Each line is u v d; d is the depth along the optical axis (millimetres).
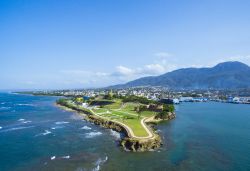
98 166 62844
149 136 87188
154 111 169500
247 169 61938
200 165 64312
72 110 199750
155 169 61031
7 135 100250
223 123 133000
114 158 69438
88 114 164250
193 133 104688
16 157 70812
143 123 119438
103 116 145625
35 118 153125
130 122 121500
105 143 86250
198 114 176875
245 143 87375
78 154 73125
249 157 71250
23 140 91250
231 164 65312
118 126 113312
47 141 89500
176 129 114312
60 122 136500
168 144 85438
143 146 78312
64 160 67750
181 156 71625
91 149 78562
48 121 140375
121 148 79875
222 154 73875
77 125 126125
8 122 135875
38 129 113875
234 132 107188
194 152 75688
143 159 68688
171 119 148750
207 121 140750
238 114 177375
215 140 91750
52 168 61750
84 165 63656
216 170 61094
